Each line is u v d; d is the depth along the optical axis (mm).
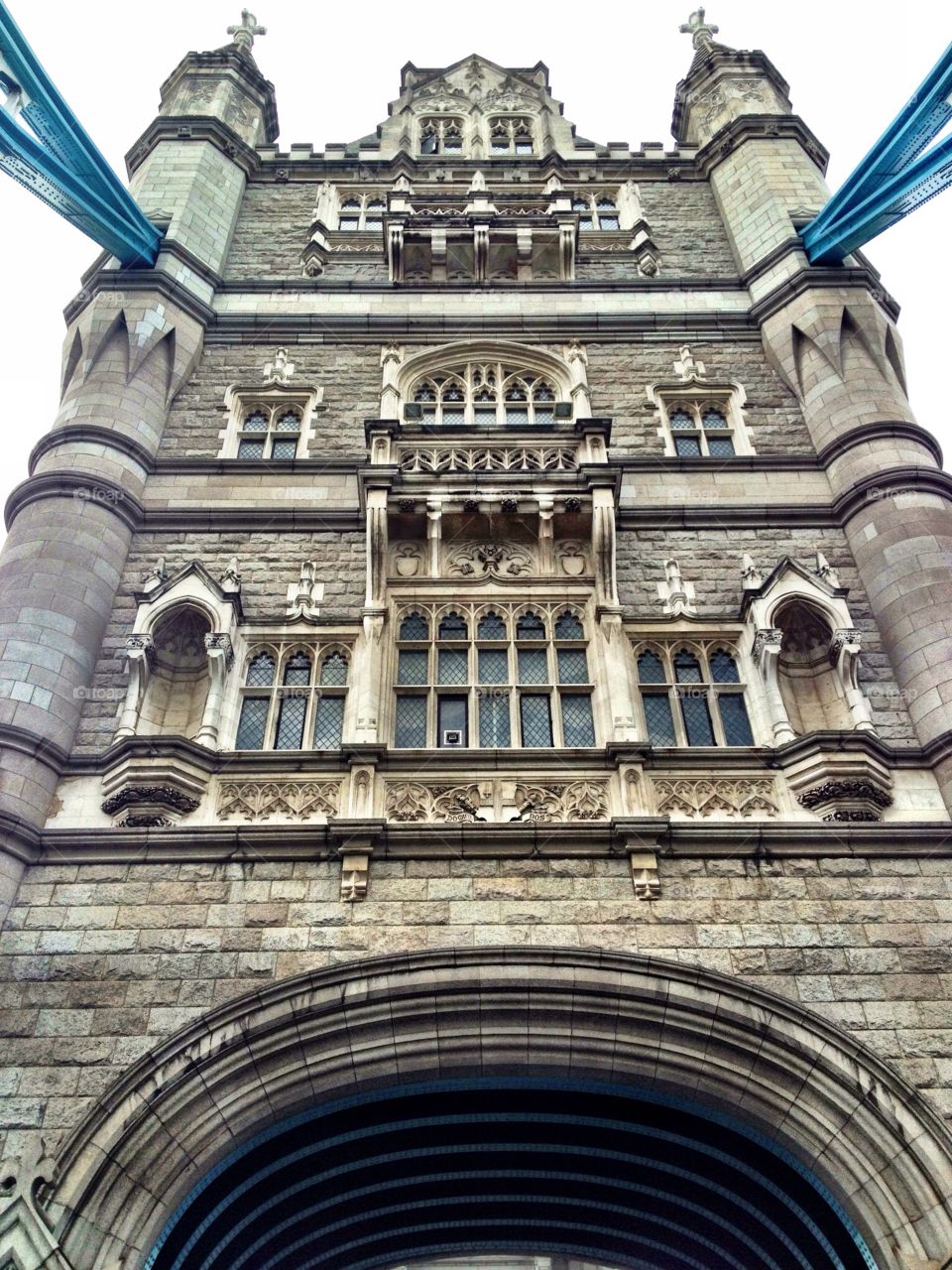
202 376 19500
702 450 18391
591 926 11938
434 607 15508
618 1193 13523
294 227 23969
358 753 13258
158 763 13023
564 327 20453
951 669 13852
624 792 13062
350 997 11242
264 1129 10922
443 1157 12938
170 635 15070
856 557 15977
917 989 11453
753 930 11930
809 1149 10633
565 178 25750
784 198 22594
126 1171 10133
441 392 19562
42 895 12125
